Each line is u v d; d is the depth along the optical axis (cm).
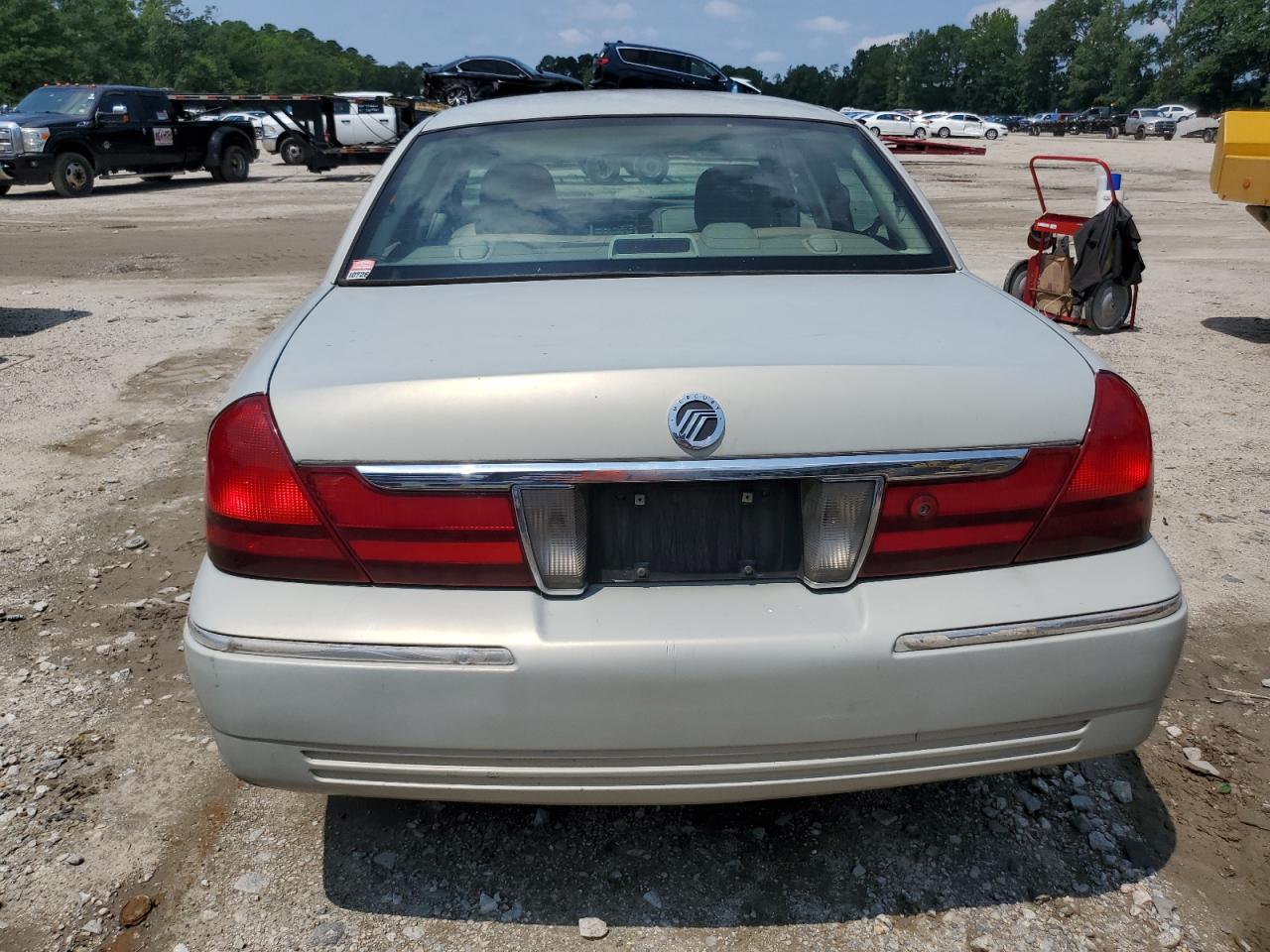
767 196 287
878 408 190
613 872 235
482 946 214
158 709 298
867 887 230
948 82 13575
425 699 185
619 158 295
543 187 287
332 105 2472
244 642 188
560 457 186
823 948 213
